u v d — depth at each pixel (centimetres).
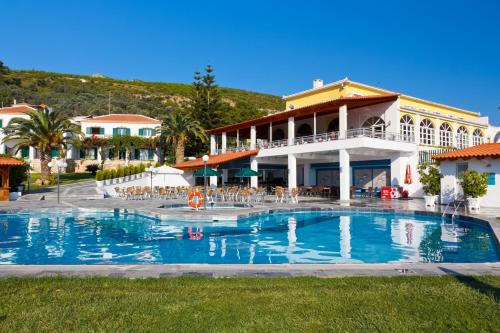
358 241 1057
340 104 2517
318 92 3350
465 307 396
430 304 405
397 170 2638
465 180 1597
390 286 470
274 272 545
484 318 366
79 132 3478
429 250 920
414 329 342
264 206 1838
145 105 7881
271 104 10125
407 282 489
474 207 1563
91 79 10481
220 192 2442
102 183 2886
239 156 3019
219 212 1485
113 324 354
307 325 352
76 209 1769
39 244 1019
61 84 9156
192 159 4288
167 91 10481
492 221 1191
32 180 3544
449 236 1109
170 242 1043
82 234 1177
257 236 1142
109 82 10525
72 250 940
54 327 349
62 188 2978
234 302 411
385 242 1037
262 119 3161
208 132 4019
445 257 841
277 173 3916
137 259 841
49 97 7675
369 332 336
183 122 4025
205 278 509
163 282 488
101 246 988
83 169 4641
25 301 416
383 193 2445
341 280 500
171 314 379
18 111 4500
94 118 4931
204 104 4922
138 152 4959
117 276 521
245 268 567
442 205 1853
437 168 2025
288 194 2320
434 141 3055
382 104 2738
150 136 4691
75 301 416
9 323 357
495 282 489
